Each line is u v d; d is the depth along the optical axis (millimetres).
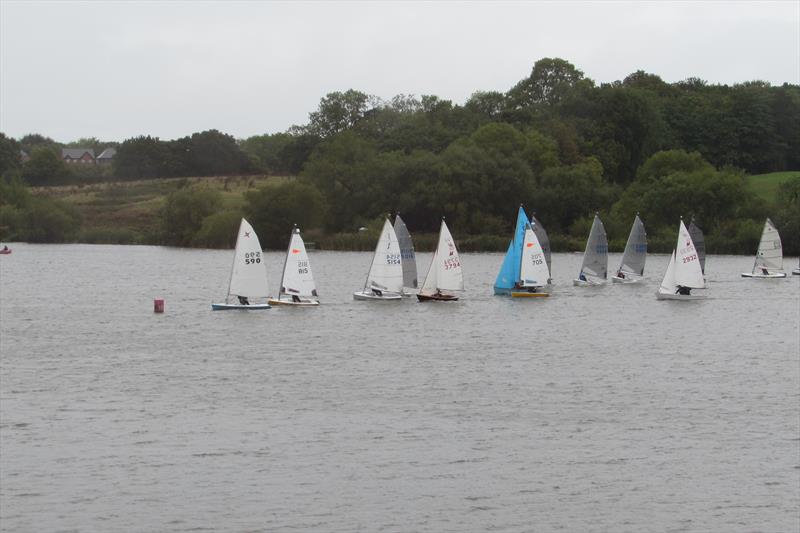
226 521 52438
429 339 106875
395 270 138250
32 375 85875
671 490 56938
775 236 182750
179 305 137500
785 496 56219
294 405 74938
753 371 89812
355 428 68438
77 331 112250
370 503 54875
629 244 168000
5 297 148500
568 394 79500
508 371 88875
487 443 65125
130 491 56281
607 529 51875
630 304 139875
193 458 61750
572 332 113188
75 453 62594
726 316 128375
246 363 92000
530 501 55281
